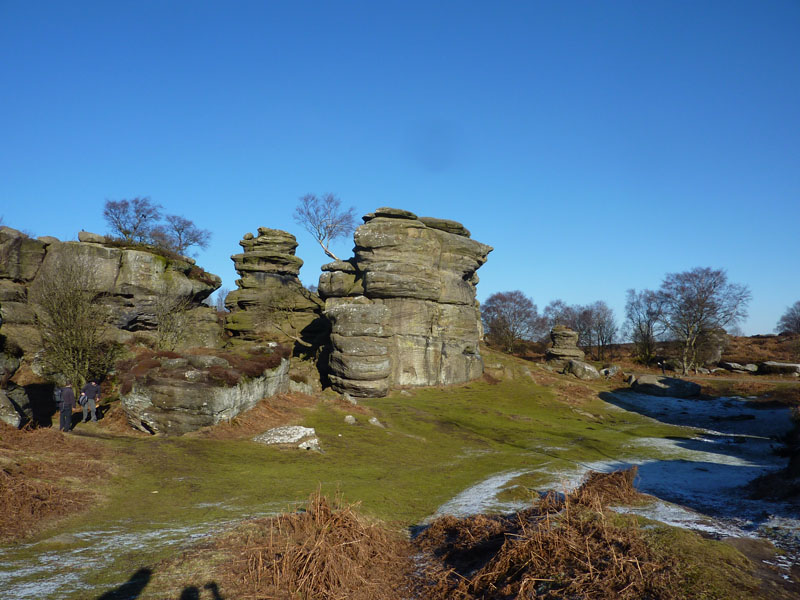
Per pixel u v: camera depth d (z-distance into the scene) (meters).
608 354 88.12
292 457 17.61
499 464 19.48
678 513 9.73
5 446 13.25
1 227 32.78
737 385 52.78
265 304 52.66
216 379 20.41
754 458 23.14
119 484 12.43
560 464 18.84
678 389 49.16
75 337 25.19
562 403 42.66
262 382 24.44
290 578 6.57
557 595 5.66
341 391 37.72
